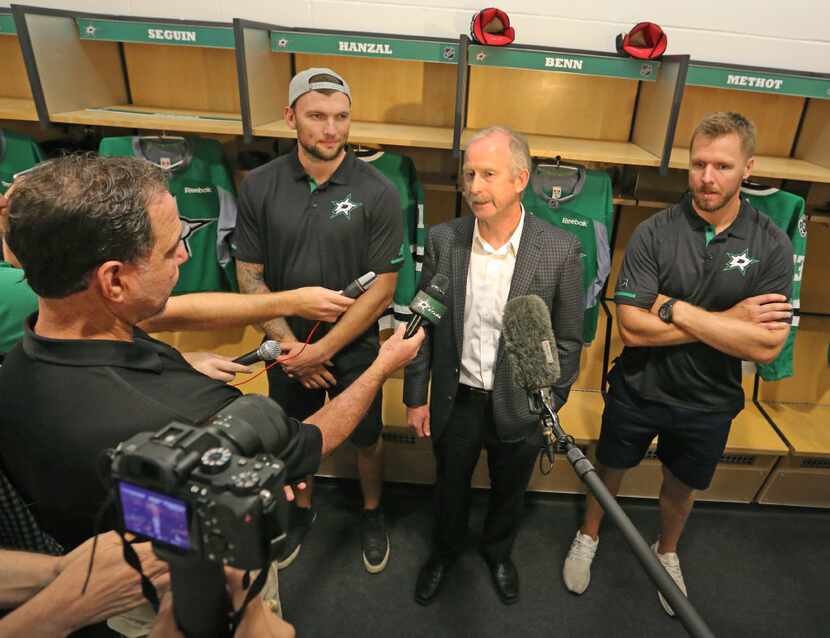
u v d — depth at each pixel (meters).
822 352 2.70
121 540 0.62
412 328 1.15
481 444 1.89
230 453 0.57
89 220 0.65
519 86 2.45
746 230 1.69
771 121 2.44
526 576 2.22
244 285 1.96
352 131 2.30
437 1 2.33
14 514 0.78
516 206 1.63
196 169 2.29
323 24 2.39
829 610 2.13
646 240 1.77
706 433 1.86
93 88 2.35
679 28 2.35
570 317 1.68
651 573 0.61
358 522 2.43
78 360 0.71
